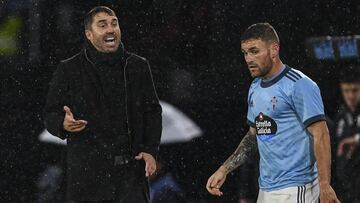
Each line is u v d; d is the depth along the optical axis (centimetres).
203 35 4375
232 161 2034
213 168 3891
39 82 4419
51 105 2002
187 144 3844
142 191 2025
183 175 3806
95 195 1995
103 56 1983
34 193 3962
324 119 1872
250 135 2023
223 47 4362
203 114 4162
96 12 1981
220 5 4372
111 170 1992
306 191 1911
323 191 1864
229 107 4203
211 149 3944
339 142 2747
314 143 1872
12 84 4391
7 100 4322
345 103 2756
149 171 1991
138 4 4391
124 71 1998
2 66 4419
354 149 2730
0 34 4512
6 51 4444
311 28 4253
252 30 1903
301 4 4281
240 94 4262
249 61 1908
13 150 4084
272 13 4325
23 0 4472
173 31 4384
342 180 2745
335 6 4250
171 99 4300
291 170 1911
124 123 1998
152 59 4378
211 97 4259
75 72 1994
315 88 1884
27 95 4384
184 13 4375
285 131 1903
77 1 4459
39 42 4491
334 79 3844
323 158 1862
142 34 4406
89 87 1989
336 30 4256
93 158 1991
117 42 1989
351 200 2747
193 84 4306
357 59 3797
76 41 4472
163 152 3806
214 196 3678
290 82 1891
